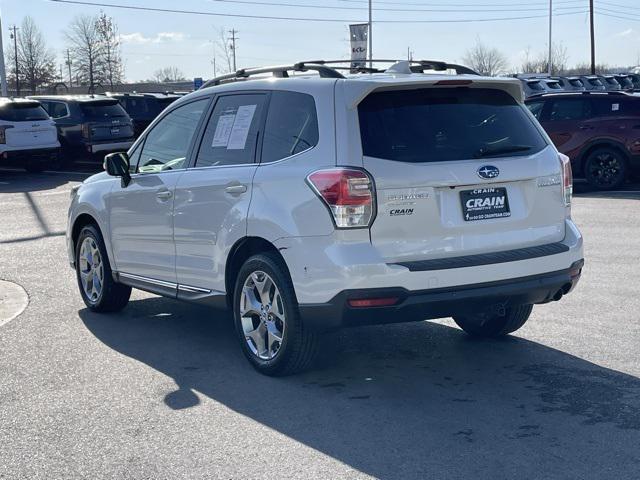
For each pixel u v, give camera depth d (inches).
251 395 215.8
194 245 249.8
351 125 207.2
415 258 206.5
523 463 170.4
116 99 981.8
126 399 215.2
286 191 215.3
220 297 242.8
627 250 395.5
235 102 245.6
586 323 274.4
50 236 489.7
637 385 214.8
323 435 188.2
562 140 648.4
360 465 171.6
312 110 216.5
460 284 207.2
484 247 213.3
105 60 2615.7
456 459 173.3
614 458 171.8
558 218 227.8
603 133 632.4
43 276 377.1
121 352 257.6
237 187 230.2
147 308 316.8
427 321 287.3
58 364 246.1
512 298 216.1
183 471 171.5
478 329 261.9
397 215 204.5
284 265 219.9
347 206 202.1
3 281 368.5
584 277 341.1
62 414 205.3
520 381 221.0
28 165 928.9
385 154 205.8
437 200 208.1
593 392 210.4
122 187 282.0
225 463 174.7
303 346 220.5
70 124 947.3
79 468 174.4
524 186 220.1
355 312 203.5
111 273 296.8
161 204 262.1
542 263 217.8
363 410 203.0
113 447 184.7
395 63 242.2
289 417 199.8
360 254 201.8
